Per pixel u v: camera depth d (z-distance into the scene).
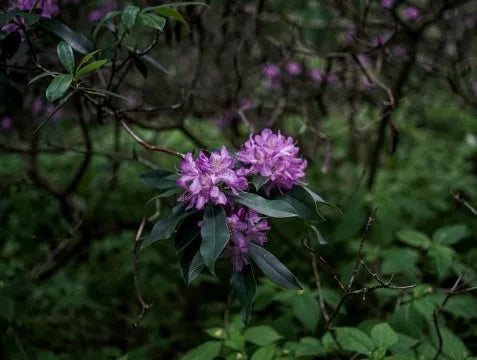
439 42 3.36
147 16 1.51
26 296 2.62
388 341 1.82
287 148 1.52
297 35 3.24
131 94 3.35
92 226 3.46
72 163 4.18
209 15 3.29
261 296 2.31
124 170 3.89
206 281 3.22
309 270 3.05
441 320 2.12
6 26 1.72
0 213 3.01
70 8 2.53
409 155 4.44
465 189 3.70
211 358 1.92
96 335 2.86
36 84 2.02
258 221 1.48
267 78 3.35
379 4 2.90
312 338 2.06
